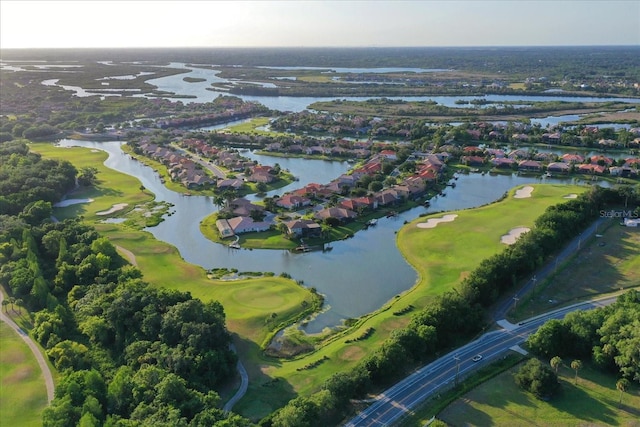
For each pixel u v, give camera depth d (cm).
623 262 15462
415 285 14762
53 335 11444
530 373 9875
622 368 10006
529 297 13575
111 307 11912
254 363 11200
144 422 8412
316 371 10769
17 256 15350
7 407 9650
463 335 11869
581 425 9006
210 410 8756
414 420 9231
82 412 8712
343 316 13175
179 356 10094
